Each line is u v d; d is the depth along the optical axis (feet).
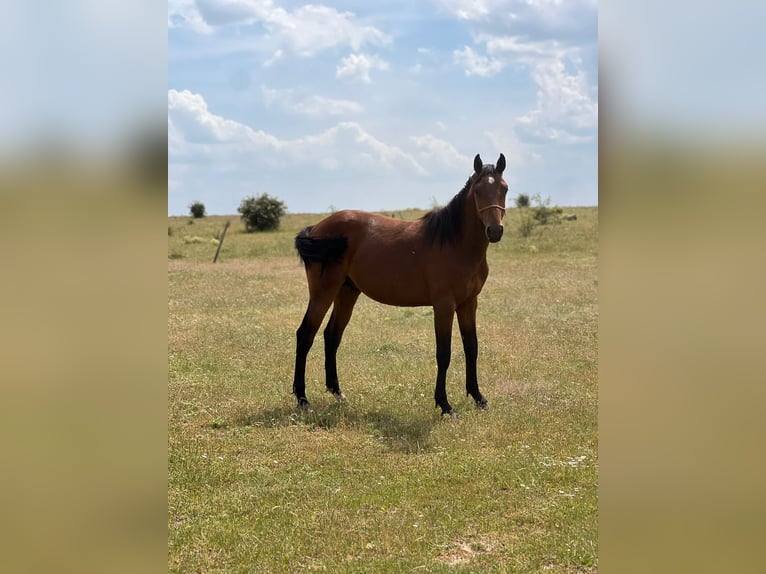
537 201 102.68
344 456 18.62
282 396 24.18
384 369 27.55
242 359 29.19
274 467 17.97
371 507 15.34
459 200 22.20
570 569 12.38
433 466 17.76
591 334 32.78
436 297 22.50
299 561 12.93
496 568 12.41
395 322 37.65
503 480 16.71
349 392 24.86
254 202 117.29
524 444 19.33
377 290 23.54
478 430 20.42
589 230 90.48
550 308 40.16
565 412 21.94
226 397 23.99
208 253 82.84
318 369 27.53
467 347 23.31
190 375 26.50
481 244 22.25
